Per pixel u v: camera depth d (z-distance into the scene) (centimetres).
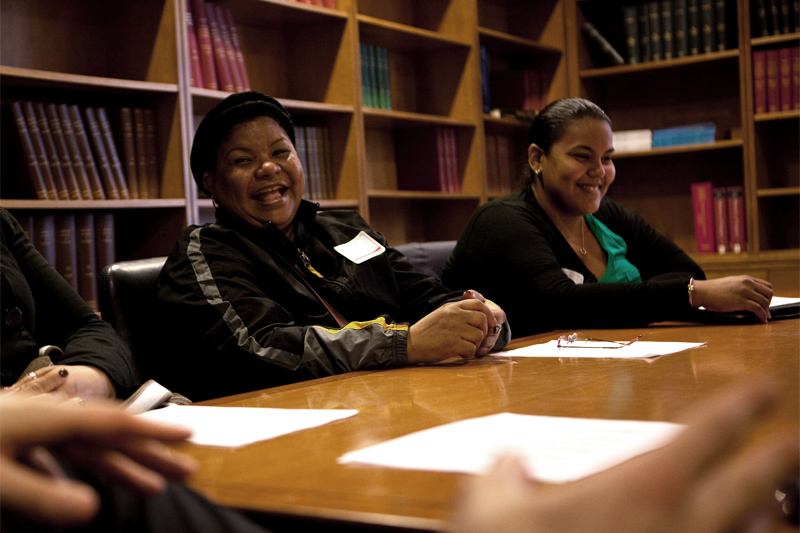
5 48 272
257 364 146
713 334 160
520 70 505
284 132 195
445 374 125
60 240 258
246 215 189
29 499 32
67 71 289
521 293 216
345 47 368
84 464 36
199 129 193
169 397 115
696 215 458
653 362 122
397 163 446
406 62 452
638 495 23
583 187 235
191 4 301
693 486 23
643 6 473
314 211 198
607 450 61
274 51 377
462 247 236
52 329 156
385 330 144
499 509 25
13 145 253
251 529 45
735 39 459
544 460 59
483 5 499
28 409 36
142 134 285
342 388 115
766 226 453
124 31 297
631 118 512
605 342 153
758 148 443
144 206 276
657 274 260
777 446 23
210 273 165
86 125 268
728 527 21
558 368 123
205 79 304
